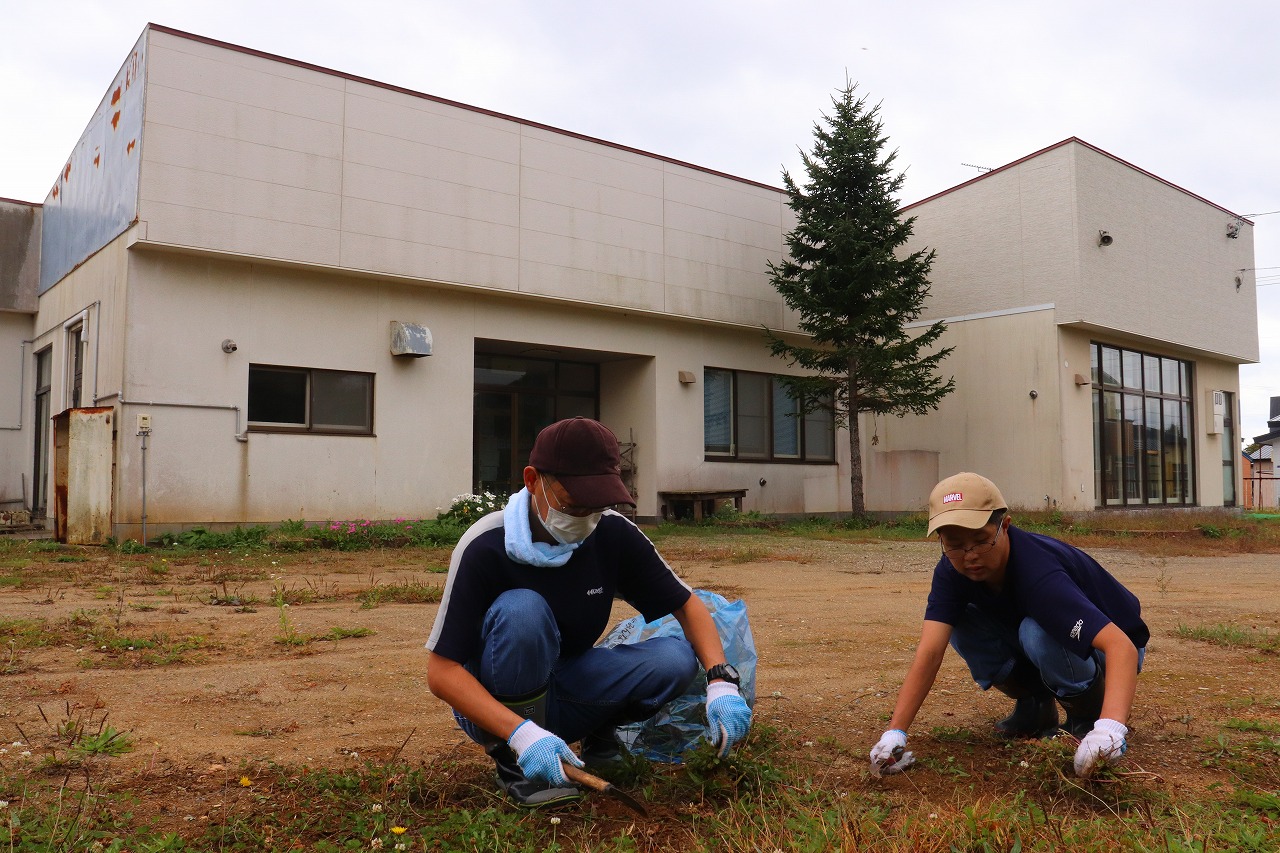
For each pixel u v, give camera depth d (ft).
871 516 58.23
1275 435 154.81
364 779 9.27
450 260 46.55
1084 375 62.23
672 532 49.29
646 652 9.05
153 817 8.34
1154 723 11.55
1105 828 7.78
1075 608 8.95
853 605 23.79
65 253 49.32
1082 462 61.57
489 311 48.93
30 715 11.92
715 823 8.01
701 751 8.90
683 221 56.08
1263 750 10.35
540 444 8.04
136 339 38.96
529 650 8.20
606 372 58.85
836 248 54.29
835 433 65.46
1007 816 8.01
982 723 11.79
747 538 46.75
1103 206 62.08
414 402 46.19
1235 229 75.56
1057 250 60.34
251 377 41.98
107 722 11.62
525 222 49.26
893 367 55.47
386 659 16.08
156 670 14.98
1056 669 9.49
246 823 8.10
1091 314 60.34
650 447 55.57
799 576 31.30
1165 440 71.72
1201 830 7.79
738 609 10.50
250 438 41.42
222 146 40.29
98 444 39.42
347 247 43.42
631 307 53.31
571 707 9.14
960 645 10.55
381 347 45.34
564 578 8.49
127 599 23.77
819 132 55.77
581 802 8.57
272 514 41.88
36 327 55.36
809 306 55.16
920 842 7.50
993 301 63.10
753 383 61.05
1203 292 72.23
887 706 12.71
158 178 38.65
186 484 39.81
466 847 7.64
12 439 55.47
